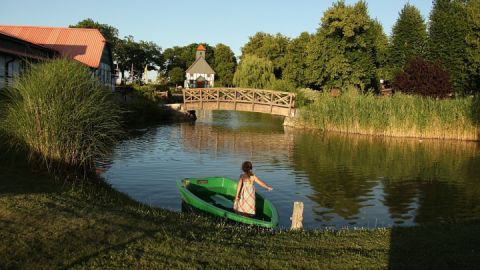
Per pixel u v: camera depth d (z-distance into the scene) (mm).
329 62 47250
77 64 10969
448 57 43938
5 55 22375
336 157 19594
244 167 8875
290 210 10891
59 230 5742
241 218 8078
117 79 67875
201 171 15555
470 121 26578
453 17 44375
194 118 41781
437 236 6832
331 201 11859
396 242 6477
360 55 47844
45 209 6496
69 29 37562
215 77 96938
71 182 9391
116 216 6711
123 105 30391
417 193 12914
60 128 9938
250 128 33344
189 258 5258
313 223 9828
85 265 4867
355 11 46969
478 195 12719
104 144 11070
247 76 54969
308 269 5188
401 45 51375
